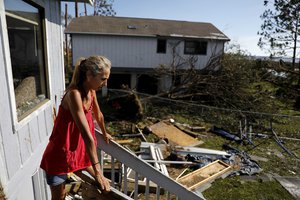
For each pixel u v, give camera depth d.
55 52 3.85
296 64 21.09
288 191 6.08
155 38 16.06
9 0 2.26
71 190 3.03
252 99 12.44
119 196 1.75
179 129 10.02
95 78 1.57
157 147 7.93
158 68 14.88
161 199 5.22
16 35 2.45
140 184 5.38
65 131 1.68
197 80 13.19
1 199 1.88
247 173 6.84
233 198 5.68
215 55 14.92
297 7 20.02
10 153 2.10
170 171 6.73
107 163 5.70
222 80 13.11
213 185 6.18
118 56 16.05
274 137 9.59
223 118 11.27
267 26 22.09
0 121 1.93
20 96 2.49
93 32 15.27
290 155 8.21
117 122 10.49
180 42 16.41
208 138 9.46
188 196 2.57
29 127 2.57
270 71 16.14
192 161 7.35
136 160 2.46
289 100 16.12
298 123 11.49
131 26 17.00
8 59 2.09
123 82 16.97
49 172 1.72
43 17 3.23
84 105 1.66
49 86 3.41
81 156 1.84
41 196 2.97
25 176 2.43
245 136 9.32
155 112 12.13
